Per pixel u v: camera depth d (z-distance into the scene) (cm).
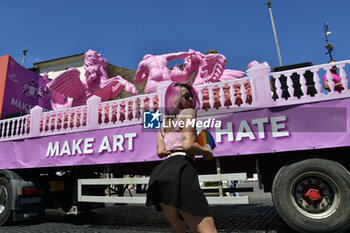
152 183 161
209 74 738
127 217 608
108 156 479
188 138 163
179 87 189
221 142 392
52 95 927
